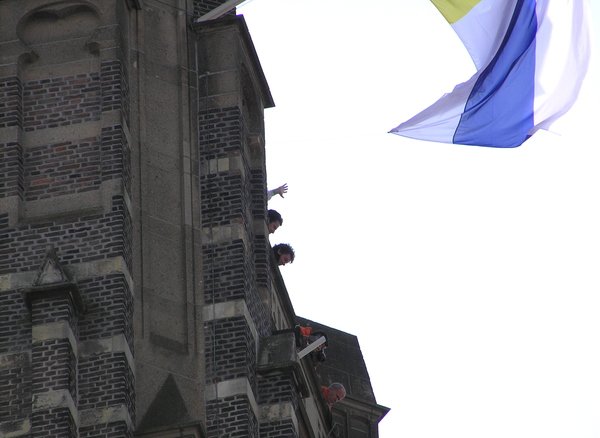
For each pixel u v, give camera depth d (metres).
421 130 75.62
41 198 61.69
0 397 57.34
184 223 64.19
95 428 56.97
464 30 76.69
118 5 65.31
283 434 62.16
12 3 65.38
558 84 76.00
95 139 62.66
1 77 63.75
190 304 62.75
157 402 59.44
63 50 64.62
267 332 66.19
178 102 66.62
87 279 59.56
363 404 85.06
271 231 70.19
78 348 58.34
